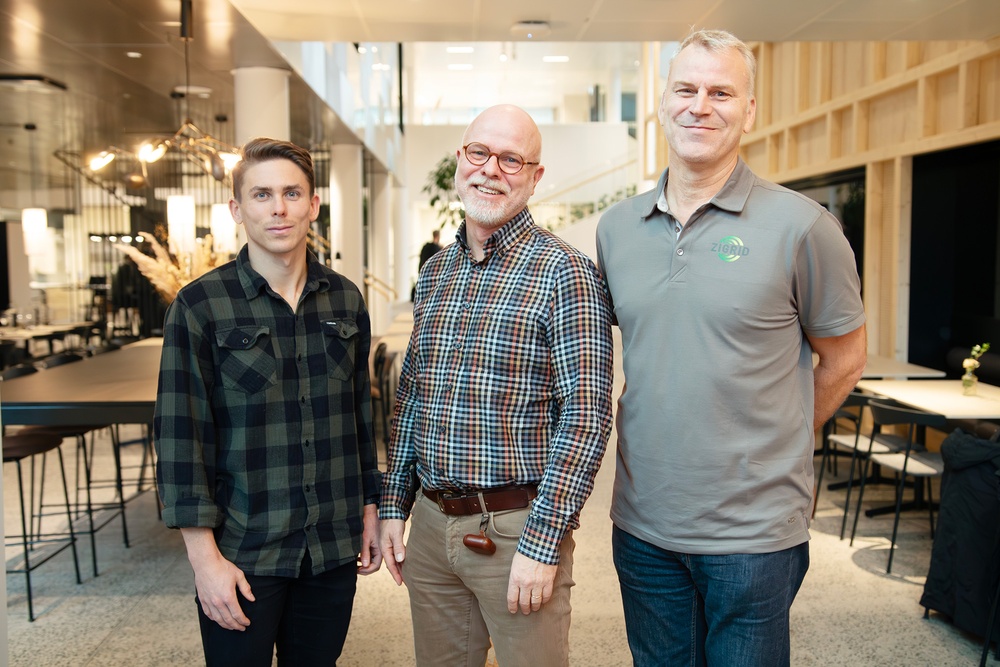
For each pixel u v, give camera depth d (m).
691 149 1.79
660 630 1.97
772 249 1.79
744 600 1.81
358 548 2.00
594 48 19.92
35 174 15.41
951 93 5.82
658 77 14.03
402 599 3.72
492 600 1.86
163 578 3.98
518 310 1.83
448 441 1.87
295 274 1.95
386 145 14.75
